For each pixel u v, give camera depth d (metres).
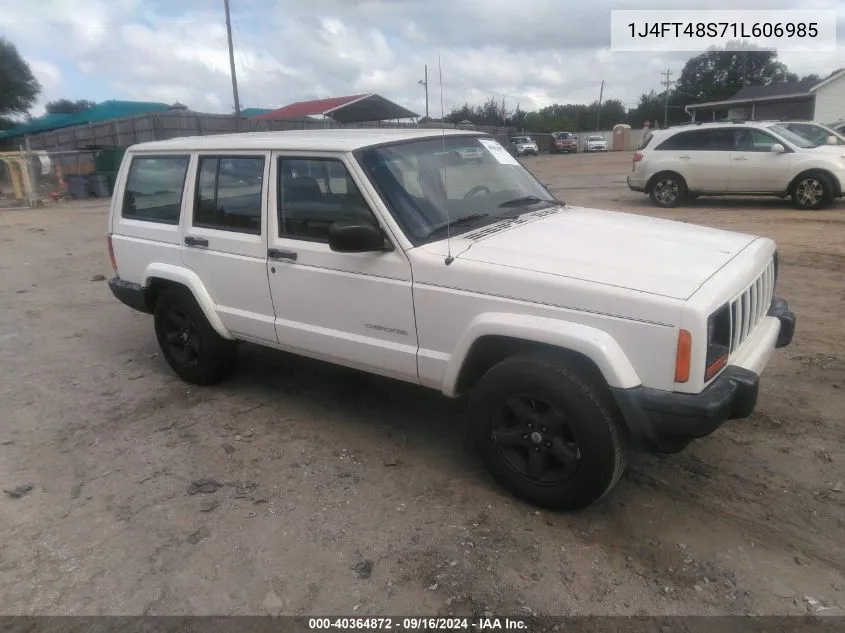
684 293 2.89
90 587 2.99
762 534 3.14
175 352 5.21
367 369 3.95
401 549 3.15
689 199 14.43
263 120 28.61
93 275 9.45
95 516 3.52
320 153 3.89
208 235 4.55
